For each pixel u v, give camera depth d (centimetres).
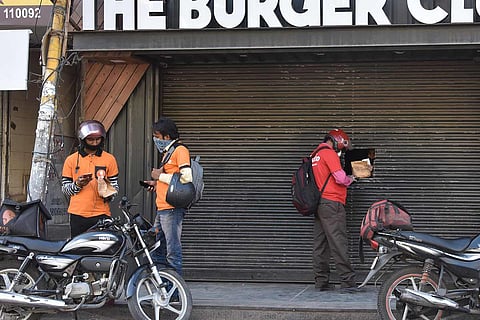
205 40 739
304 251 855
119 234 664
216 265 866
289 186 857
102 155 732
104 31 752
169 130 712
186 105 872
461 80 834
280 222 859
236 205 864
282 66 858
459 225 831
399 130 841
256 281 859
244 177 864
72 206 720
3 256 660
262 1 743
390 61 840
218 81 869
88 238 654
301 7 741
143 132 862
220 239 866
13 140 945
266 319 718
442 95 835
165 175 704
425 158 837
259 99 862
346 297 768
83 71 878
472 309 618
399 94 841
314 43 721
